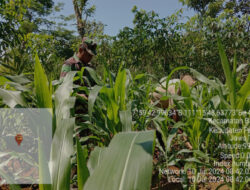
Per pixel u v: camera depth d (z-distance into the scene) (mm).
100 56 5223
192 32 5051
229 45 4340
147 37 4840
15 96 1006
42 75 863
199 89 1879
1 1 3426
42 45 4738
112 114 1213
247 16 4301
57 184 597
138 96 1815
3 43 3195
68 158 617
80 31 9711
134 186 389
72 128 670
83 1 9711
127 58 4996
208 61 4609
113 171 418
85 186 406
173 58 5035
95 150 848
